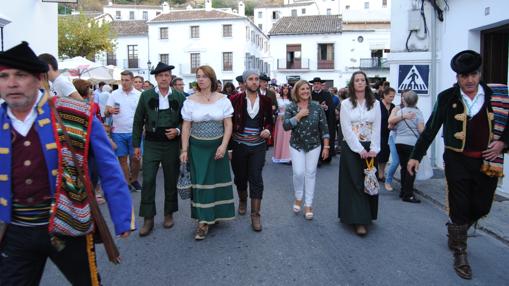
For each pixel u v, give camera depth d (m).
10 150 2.48
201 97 5.41
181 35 51.34
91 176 2.77
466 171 4.40
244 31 50.06
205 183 5.35
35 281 2.69
